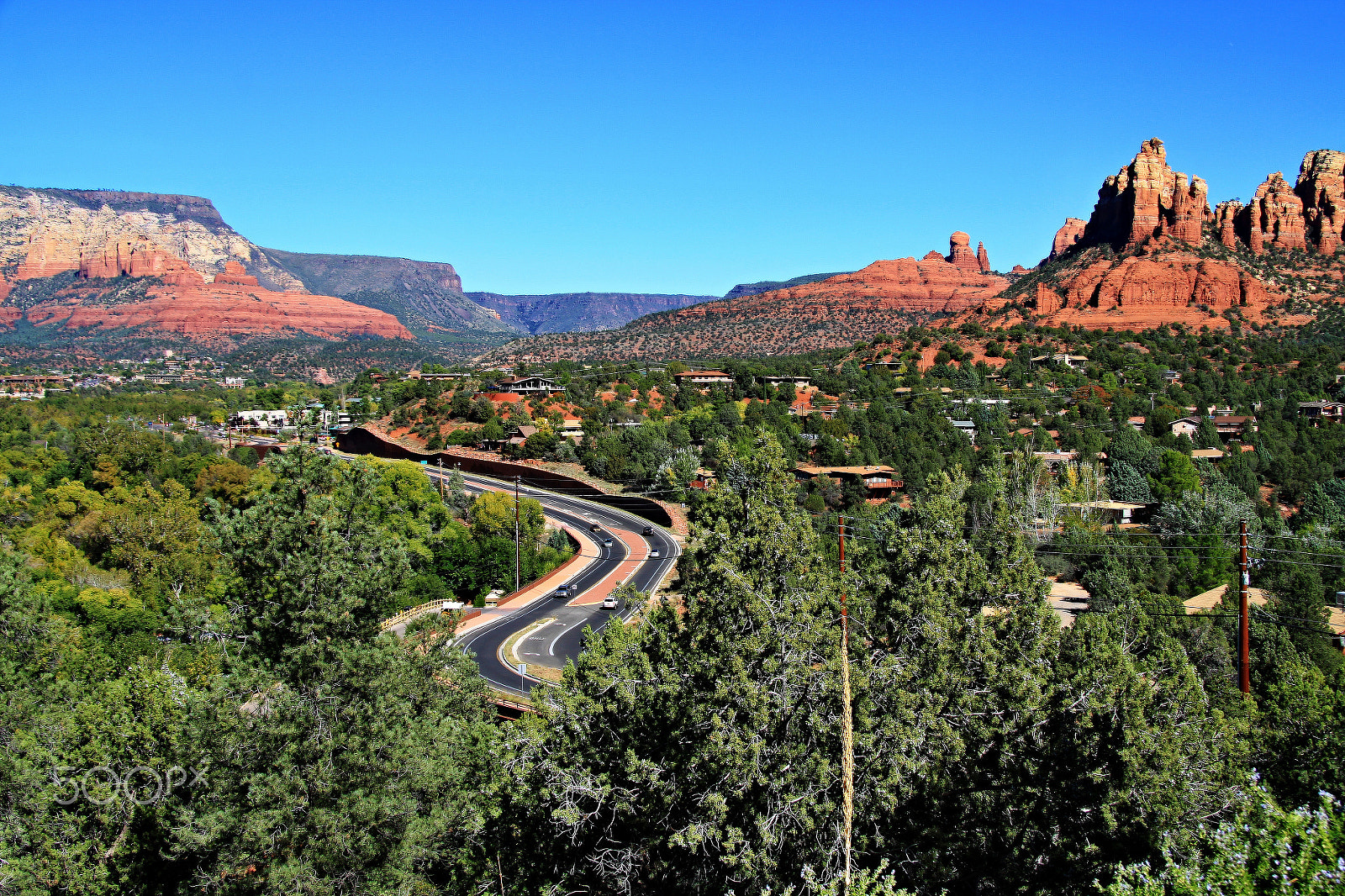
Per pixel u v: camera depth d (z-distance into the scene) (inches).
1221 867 597.3
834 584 940.0
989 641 962.1
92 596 2187.5
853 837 800.9
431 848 1007.6
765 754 796.6
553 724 955.3
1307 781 873.5
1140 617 1279.5
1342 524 2947.8
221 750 914.7
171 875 1081.4
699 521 926.4
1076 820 784.3
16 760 1020.5
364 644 1031.0
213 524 1030.4
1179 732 818.2
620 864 853.2
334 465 1080.8
